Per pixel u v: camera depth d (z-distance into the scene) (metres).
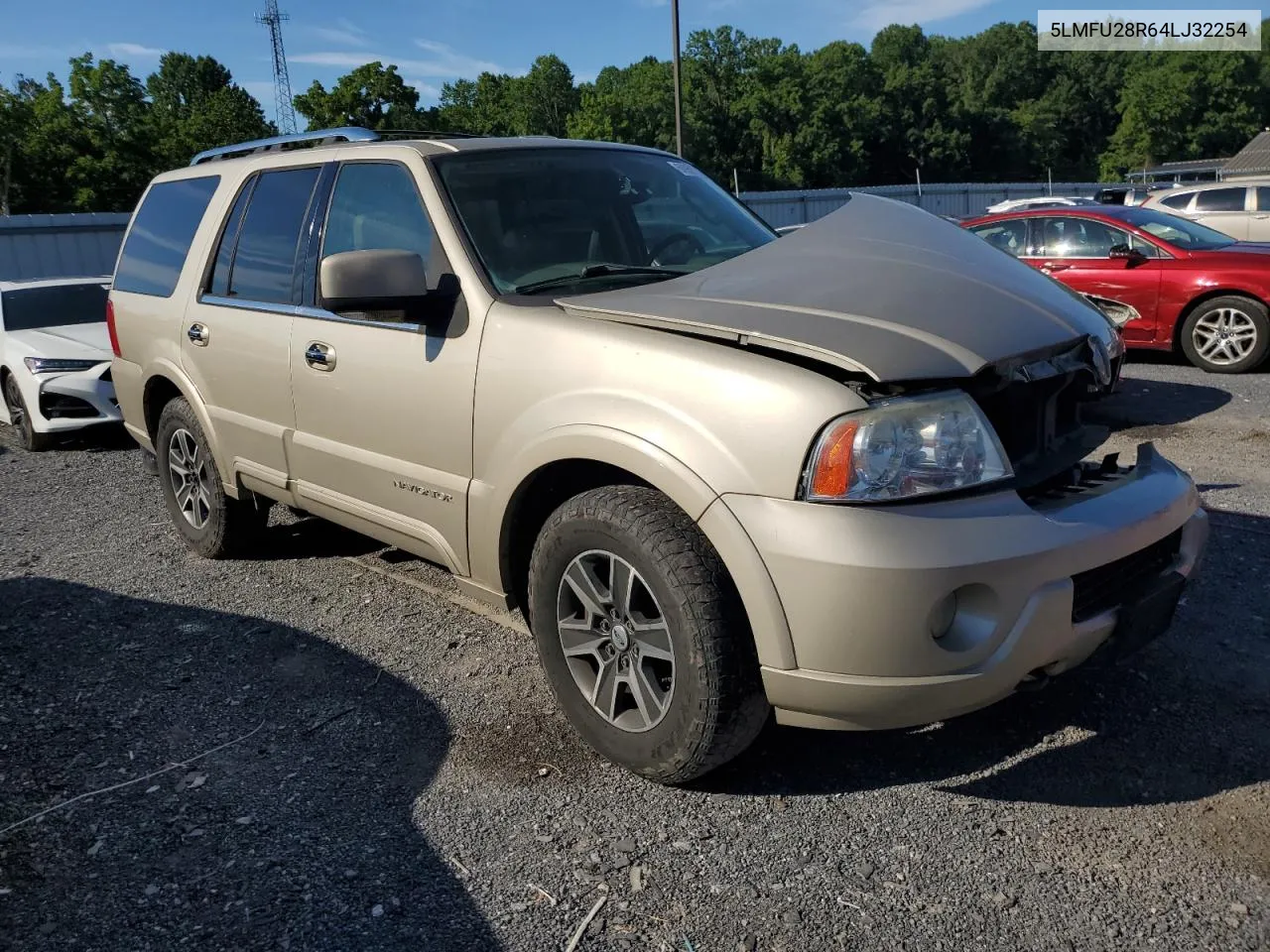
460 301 3.21
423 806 2.80
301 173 4.05
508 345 3.02
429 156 3.53
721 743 2.62
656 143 89.38
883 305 2.69
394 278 3.10
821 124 91.44
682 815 2.72
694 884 2.45
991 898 2.35
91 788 2.94
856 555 2.30
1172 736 2.99
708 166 90.50
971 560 2.32
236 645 3.93
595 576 2.86
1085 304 3.16
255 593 4.47
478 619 4.08
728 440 2.48
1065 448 2.88
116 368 5.29
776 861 2.52
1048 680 2.58
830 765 2.95
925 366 2.42
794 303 2.72
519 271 3.29
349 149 3.84
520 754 3.06
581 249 3.47
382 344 3.45
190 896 2.45
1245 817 2.60
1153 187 20.39
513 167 3.62
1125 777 2.81
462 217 3.36
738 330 2.59
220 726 3.29
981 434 2.46
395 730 3.23
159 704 3.46
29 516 6.09
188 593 4.51
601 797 2.82
